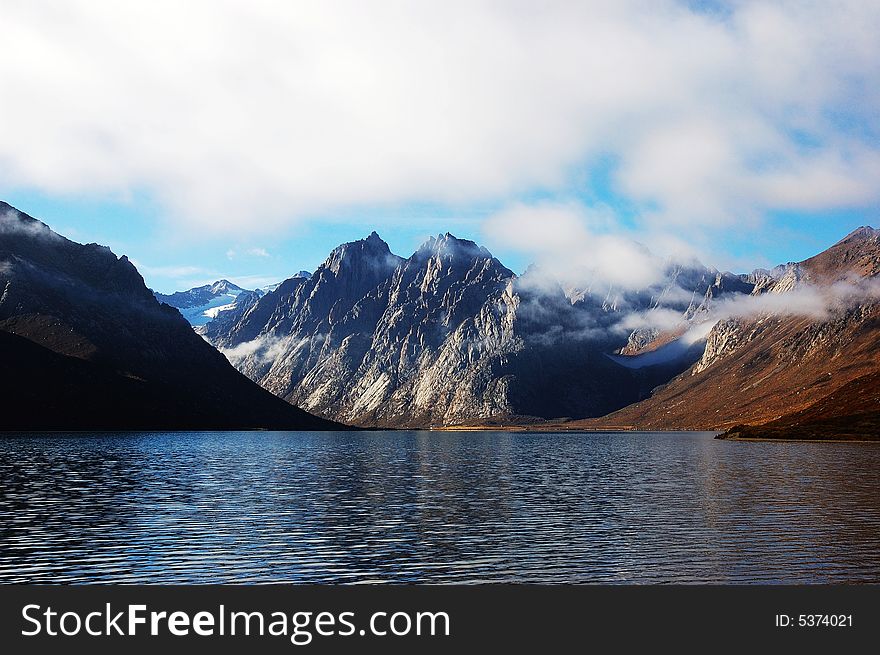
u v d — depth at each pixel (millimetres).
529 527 71875
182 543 63094
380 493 101750
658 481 120562
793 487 106500
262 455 193250
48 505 84500
